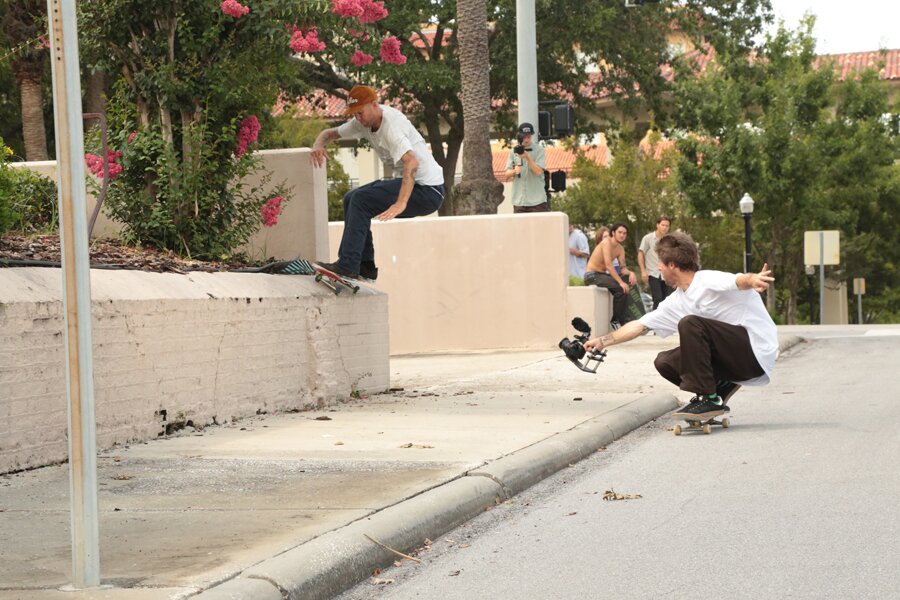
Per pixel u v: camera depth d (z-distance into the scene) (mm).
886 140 69875
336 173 81875
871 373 21453
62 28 7230
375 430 14555
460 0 35094
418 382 21281
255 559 7996
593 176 77188
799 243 70625
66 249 7234
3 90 43406
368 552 8477
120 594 7184
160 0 18578
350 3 18766
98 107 35312
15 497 10656
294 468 11812
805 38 68562
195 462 12312
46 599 7113
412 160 17578
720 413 14727
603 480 11906
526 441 13242
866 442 13609
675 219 76000
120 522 9383
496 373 22094
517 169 31578
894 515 9773
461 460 11961
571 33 57031
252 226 19922
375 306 19047
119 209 19000
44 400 12383
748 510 10164
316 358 17422
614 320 30734
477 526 9961
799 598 7488
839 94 70312
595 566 8477
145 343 13953
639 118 79312
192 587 7305
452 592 7930
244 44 19203
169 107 18766
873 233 71812
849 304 78375
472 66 34875
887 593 7535
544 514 10352
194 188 18891
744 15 60938
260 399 16219
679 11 60438
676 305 14836
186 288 15016
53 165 20156
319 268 18094
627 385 19625
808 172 68000
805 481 11383
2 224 14883
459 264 29328
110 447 13367
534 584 8047
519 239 29047
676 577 8094
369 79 58688
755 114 70250
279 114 66812
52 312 12477
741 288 14367
